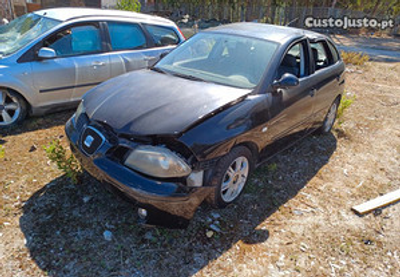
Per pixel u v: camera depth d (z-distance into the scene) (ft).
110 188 9.35
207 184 9.46
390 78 33.86
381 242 10.68
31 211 10.23
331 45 16.80
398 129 20.36
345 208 12.20
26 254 8.73
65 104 16.85
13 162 12.80
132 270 8.59
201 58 13.28
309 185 13.38
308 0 77.05
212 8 76.69
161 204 8.69
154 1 78.54
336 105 17.83
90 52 17.16
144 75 12.36
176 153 8.98
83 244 9.21
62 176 12.13
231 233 10.19
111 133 9.48
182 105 9.92
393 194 13.16
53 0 45.68
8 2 30.60
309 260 9.59
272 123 11.52
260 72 11.86
